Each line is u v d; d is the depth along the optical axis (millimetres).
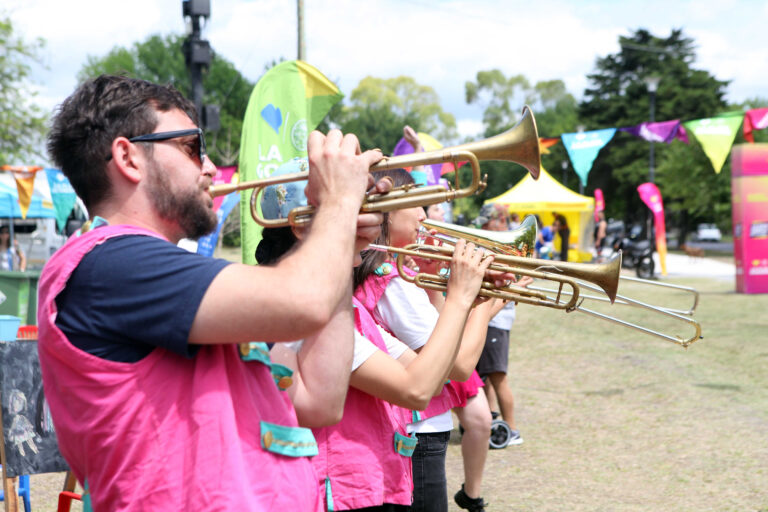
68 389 1160
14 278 6832
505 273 1886
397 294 2281
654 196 18172
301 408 1471
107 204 1264
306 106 4914
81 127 1238
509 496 4188
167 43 50406
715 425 5438
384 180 1452
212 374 1169
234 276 1122
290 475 1228
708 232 47344
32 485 4500
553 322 10961
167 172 1249
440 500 2473
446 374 1797
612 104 50719
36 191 14086
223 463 1127
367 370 1781
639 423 5570
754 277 13922
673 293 14070
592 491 4227
